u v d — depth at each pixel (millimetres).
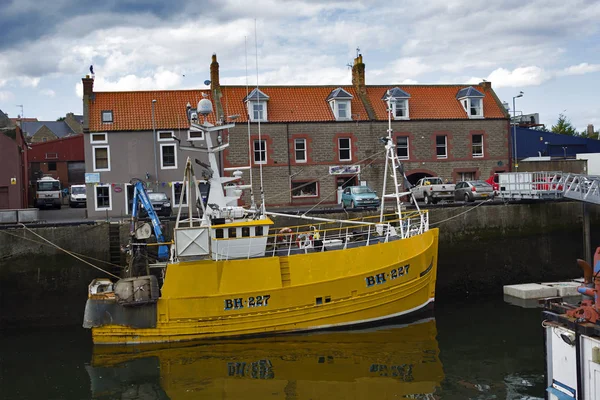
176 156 32500
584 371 9602
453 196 31438
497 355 14922
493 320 18312
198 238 16203
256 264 16391
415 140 35625
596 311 9617
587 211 24406
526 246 25562
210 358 15023
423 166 35750
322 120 34281
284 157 33688
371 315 17234
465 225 25094
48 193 41062
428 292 18266
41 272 21141
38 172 54438
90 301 16250
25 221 23125
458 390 12711
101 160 31969
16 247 21000
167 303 16156
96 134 31797
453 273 24703
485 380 13273
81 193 43406
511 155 37188
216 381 13492
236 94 35375
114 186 31969
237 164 33031
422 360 14617
